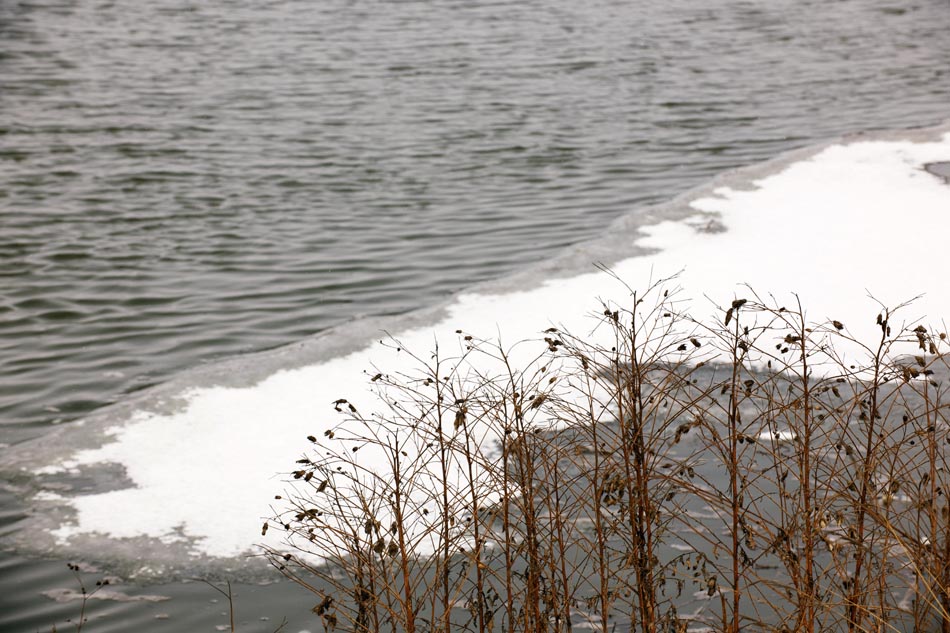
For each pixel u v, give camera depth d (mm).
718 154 14031
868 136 14008
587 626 4609
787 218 10664
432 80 19344
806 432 4332
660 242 10102
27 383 7605
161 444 6621
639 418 4309
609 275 9250
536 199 12156
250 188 12789
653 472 4895
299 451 6441
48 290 9430
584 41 23344
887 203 11023
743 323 8031
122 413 7012
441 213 11695
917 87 18141
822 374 7031
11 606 5098
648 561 4145
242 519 5789
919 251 9570
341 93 18359
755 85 18609
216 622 4961
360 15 27344
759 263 9414
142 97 18172
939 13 26859
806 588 4098
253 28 25484
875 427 6145
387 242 10727
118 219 11586
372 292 9352
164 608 5070
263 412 6984
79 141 15156
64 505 5973
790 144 14445
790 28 24984
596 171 13320
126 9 28266
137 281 9664
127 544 5598
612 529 4500
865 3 28719
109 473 6309
